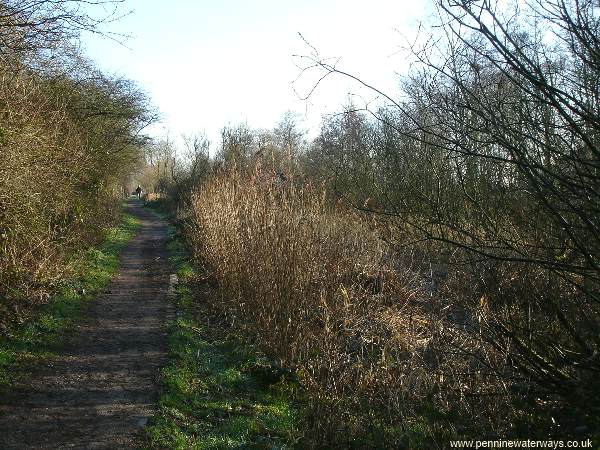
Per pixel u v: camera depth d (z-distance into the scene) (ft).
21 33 24.63
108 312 31.94
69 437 16.56
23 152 29.40
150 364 23.41
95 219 55.83
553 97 11.56
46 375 21.48
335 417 17.81
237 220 34.17
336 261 28.40
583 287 13.82
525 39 13.50
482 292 18.74
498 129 12.85
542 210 14.32
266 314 26.40
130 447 16.16
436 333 19.48
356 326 24.04
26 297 29.60
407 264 32.60
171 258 53.36
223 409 19.86
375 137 40.11
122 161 73.31
